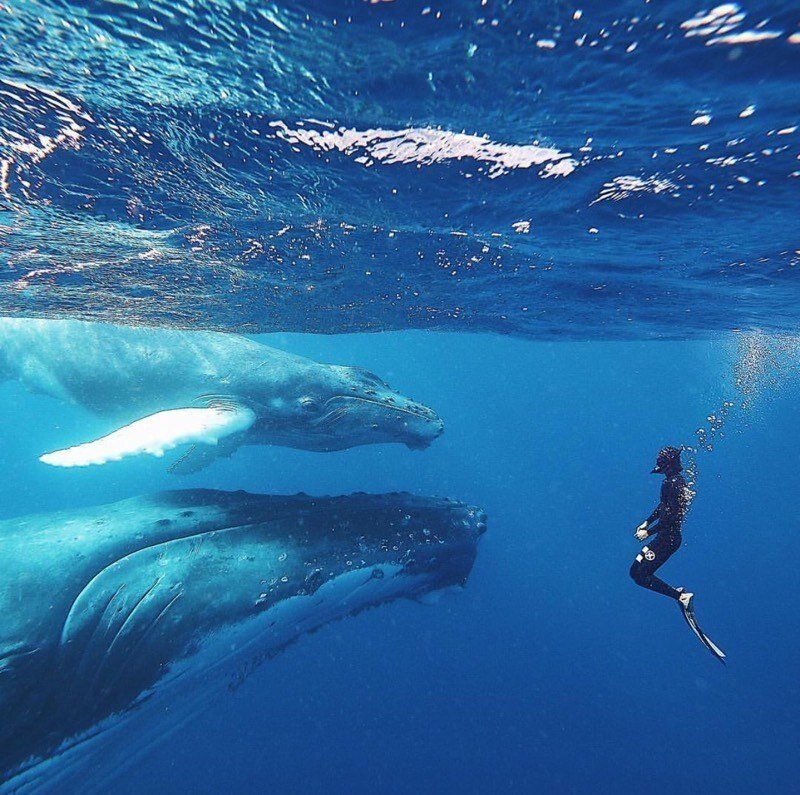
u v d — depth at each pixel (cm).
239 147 521
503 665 2873
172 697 807
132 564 766
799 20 371
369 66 415
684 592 572
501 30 383
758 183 648
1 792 645
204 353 1076
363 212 690
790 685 2822
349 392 1114
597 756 2323
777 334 2002
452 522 1105
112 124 479
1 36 374
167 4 354
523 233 814
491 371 10244
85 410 1140
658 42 397
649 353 5888
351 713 2467
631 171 615
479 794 2097
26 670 642
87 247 728
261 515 923
